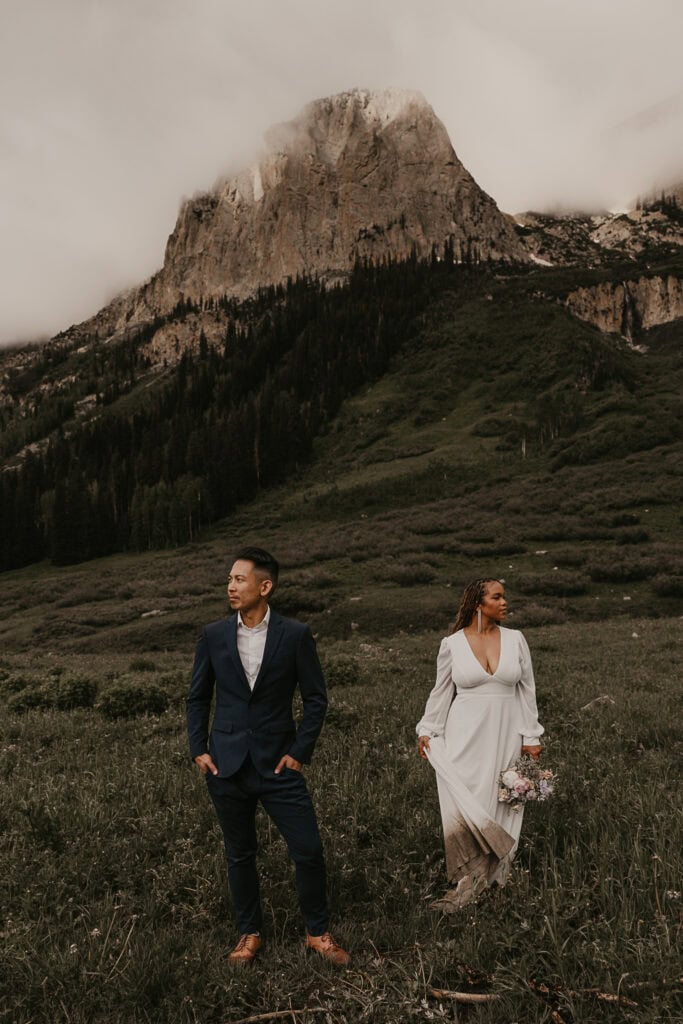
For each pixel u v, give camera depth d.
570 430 95.75
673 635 22.75
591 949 3.39
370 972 3.52
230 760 3.73
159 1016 3.36
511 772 4.36
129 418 174.88
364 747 8.20
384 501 88.31
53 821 5.64
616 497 64.12
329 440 122.69
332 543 66.56
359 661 18.92
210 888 4.58
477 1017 3.16
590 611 37.88
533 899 3.88
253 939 3.86
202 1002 3.40
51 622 50.09
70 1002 3.44
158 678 15.16
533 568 49.03
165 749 8.62
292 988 3.47
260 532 88.94
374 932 3.96
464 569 50.66
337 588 47.81
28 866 5.00
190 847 5.18
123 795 6.72
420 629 37.06
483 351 138.12
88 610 53.94
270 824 5.71
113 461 135.62
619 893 4.06
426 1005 3.11
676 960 3.25
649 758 7.27
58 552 99.00
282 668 3.77
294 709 10.31
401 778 7.08
